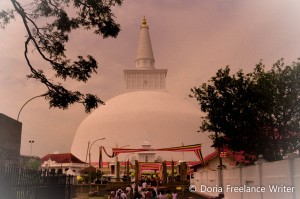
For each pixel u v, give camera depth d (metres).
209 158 50.94
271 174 23.27
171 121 123.75
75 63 20.98
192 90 30.88
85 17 20.41
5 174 16.25
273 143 29.55
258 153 29.95
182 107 132.50
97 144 120.62
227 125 29.72
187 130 123.25
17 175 17.80
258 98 29.09
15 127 23.58
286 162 20.67
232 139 30.25
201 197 43.69
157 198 33.94
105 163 107.31
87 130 126.81
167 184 57.22
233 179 32.91
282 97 28.80
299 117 29.14
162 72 135.75
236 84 29.92
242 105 29.41
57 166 95.62
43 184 22.34
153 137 119.38
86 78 21.22
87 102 20.92
